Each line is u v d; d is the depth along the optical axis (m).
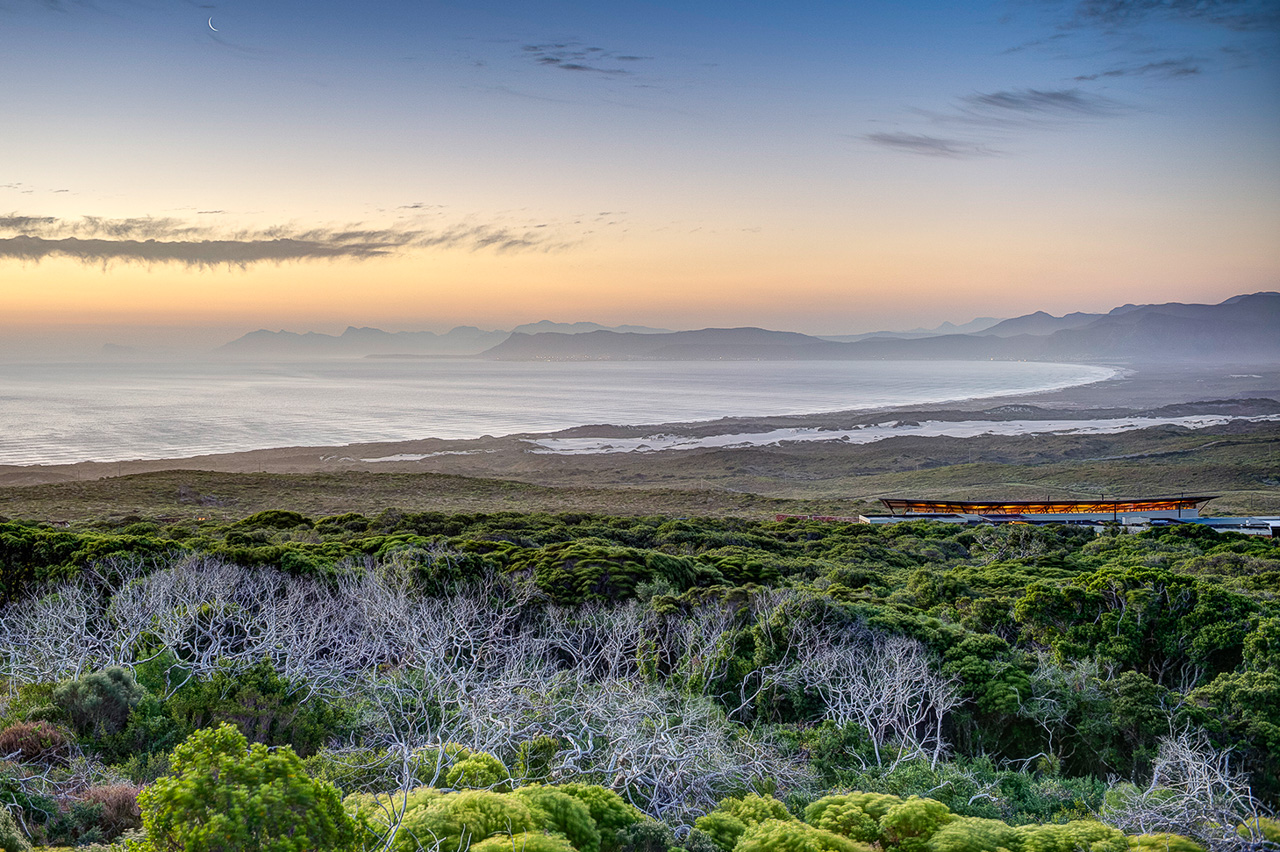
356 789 9.36
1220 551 36.53
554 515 44.81
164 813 4.88
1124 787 10.92
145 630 13.77
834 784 12.06
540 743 10.60
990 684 14.30
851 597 21.95
